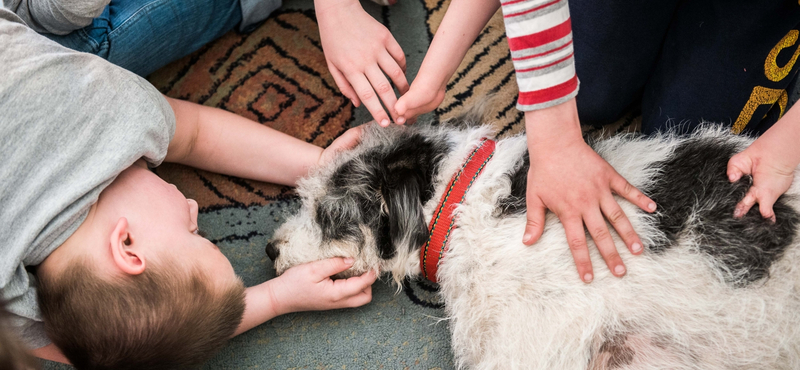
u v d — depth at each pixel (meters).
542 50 0.86
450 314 1.22
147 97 1.12
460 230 1.13
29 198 0.95
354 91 1.32
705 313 0.98
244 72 1.56
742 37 1.11
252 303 1.24
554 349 1.04
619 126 1.51
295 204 1.45
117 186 1.07
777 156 0.97
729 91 1.20
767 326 0.96
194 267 1.05
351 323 1.33
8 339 0.86
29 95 0.98
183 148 1.34
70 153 0.99
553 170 0.98
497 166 1.14
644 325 1.01
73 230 0.99
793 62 1.14
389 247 1.18
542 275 1.06
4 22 1.03
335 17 1.26
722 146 1.09
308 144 1.40
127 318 0.96
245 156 1.39
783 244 0.97
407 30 1.58
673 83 1.26
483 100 1.36
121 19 1.30
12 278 0.93
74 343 0.97
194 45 1.51
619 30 1.23
